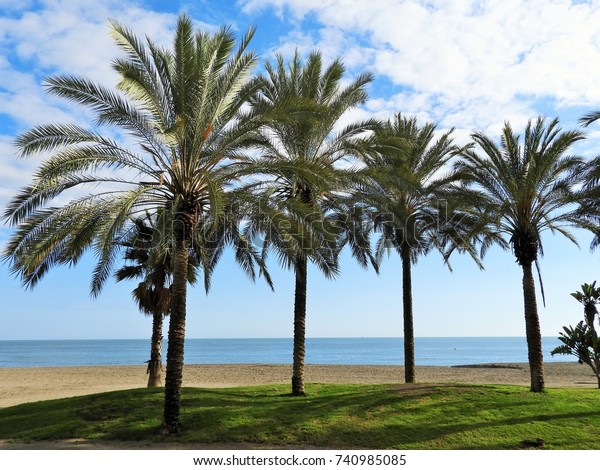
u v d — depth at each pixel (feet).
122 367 156.46
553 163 60.75
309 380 102.94
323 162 57.26
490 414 47.14
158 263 69.82
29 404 58.85
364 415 48.03
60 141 42.16
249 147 54.24
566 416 46.09
